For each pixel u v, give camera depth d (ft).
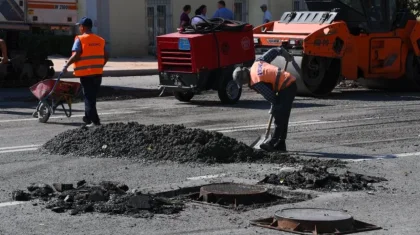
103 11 114.83
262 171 35.99
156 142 39.60
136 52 118.42
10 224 27.30
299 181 33.32
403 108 60.54
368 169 37.11
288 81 40.32
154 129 41.01
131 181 34.09
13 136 46.91
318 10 72.64
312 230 26.63
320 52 66.64
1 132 48.57
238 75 40.60
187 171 36.01
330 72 69.31
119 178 34.68
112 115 56.49
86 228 26.81
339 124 51.80
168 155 38.37
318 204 30.30
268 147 40.57
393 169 37.22
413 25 72.69
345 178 33.91
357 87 77.97
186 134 39.91
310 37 65.87
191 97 64.75
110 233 26.27
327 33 66.85
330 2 71.15
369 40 70.79
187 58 61.26
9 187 33.04
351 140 45.60
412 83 73.72
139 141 39.78
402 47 72.74
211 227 27.12
